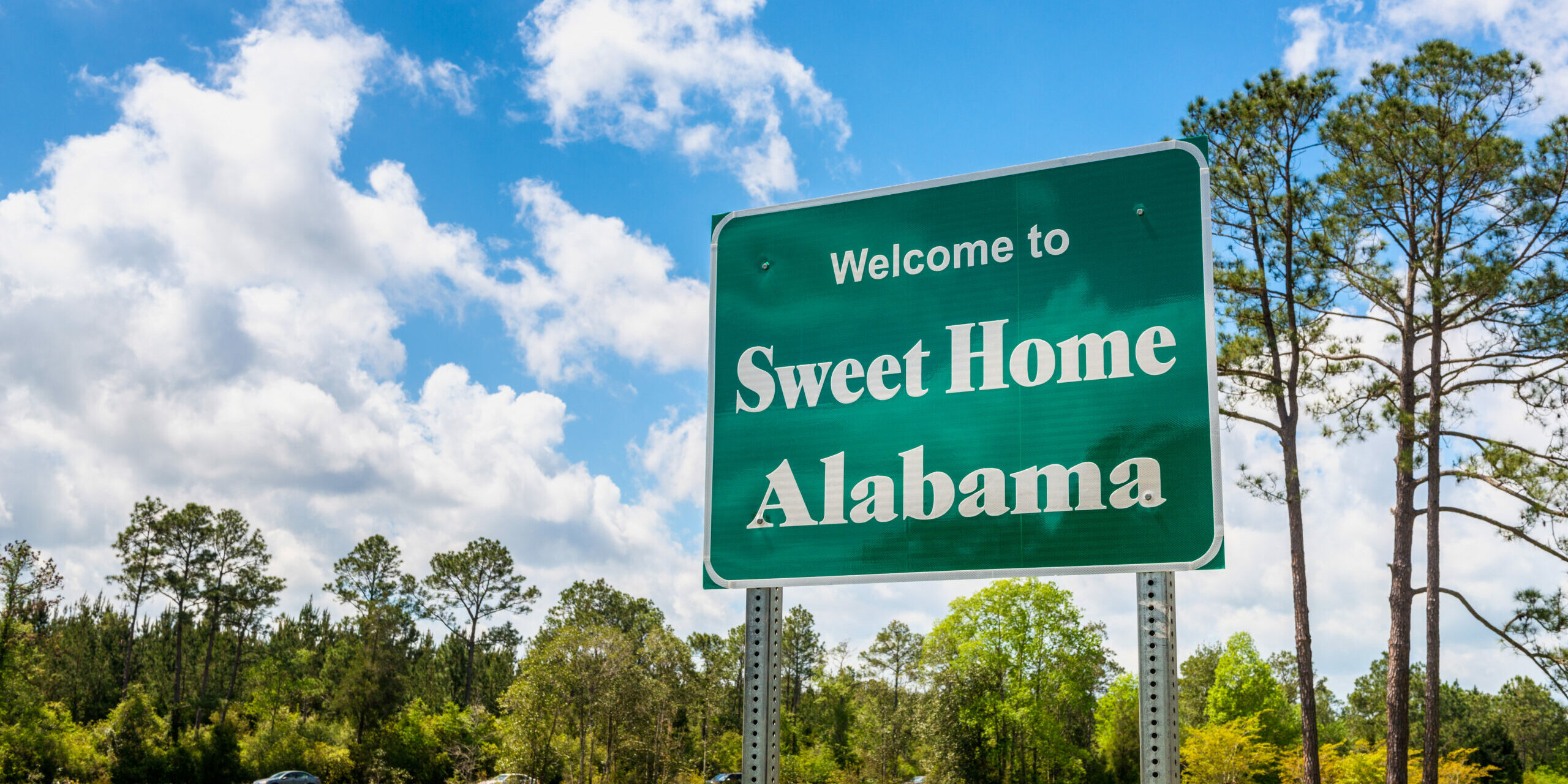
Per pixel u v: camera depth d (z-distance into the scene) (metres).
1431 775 18.75
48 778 46.09
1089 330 7.78
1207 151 7.80
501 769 46.91
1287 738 63.06
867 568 8.01
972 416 7.98
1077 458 7.59
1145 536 7.27
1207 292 7.54
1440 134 19.98
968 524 7.79
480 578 89.25
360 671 61.50
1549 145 19.03
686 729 66.88
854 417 8.33
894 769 60.59
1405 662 19.27
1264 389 21.31
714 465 8.65
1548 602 17.81
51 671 59.09
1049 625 52.62
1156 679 6.89
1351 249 20.41
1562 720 87.00
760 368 8.70
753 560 8.34
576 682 46.44
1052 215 8.09
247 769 54.34
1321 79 20.73
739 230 9.06
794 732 74.88
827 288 8.66
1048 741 51.44
